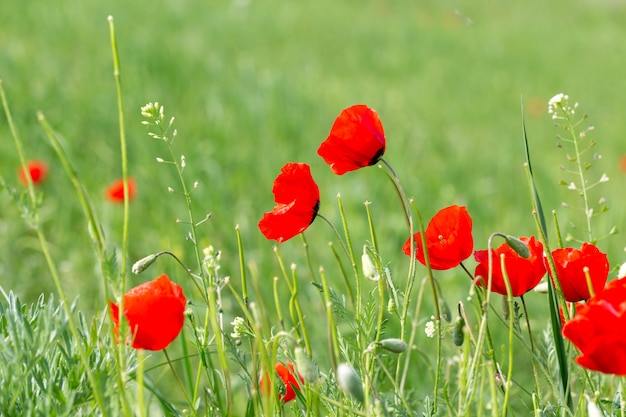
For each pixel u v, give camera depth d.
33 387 2.11
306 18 17.75
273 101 8.96
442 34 17.11
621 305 1.58
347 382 1.71
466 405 1.88
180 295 1.89
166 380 3.97
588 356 1.59
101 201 6.12
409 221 2.10
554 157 8.34
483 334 1.84
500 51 15.51
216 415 2.22
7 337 2.11
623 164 7.26
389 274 2.12
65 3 15.37
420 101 10.91
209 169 6.61
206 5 17.34
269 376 1.95
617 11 22.31
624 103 11.64
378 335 2.04
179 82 9.87
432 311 4.44
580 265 1.98
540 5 22.98
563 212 6.27
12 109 7.73
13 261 5.34
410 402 2.65
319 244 5.43
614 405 2.09
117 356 1.79
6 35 12.32
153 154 6.89
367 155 2.14
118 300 1.74
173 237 5.33
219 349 1.91
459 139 9.12
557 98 2.46
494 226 6.29
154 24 14.59
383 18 19.20
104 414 1.74
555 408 2.10
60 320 2.00
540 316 4.49
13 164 6.90
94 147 7.30
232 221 5.74
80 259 5.13
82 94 8.72
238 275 5.00
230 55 12.73
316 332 4.23
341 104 10.05
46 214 5.88
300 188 2.11
